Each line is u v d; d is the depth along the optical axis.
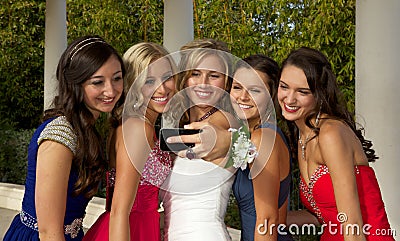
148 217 2.73
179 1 6.14
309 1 7.20
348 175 2.58
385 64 4.15
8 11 10.53
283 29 7.73
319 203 2.85
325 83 2.64
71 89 2.48
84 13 9.83
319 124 2.69
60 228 2.40
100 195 7.84
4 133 10.02
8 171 9.92
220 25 8.59
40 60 11.29
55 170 2.38
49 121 2.50
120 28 9.70
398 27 4.13
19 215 2.74
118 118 2.62
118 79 2.51
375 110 4.19
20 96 11.50
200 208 2.66
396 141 4.13
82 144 2.45
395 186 4.12
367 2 4.20
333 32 7.01
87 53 2.43
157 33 10.01
